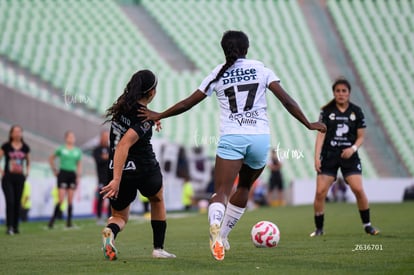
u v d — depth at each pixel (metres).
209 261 22.23
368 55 107.12
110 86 87.75
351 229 36.78
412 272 19.02
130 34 98.81
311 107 96.00
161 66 94.62
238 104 21.48
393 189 82.25
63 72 88.69
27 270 20.97
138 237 35.53
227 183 21.41
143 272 19.61
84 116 77.19
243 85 21.55
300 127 92.06
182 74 94.69
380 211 54.41
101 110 83.12
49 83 84.00
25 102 76.12
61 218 61.06
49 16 98.00
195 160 79.62
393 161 93.25
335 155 32.91
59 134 76.69
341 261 21.78
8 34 92.19
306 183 80.94
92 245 31.20
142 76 22.33
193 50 100.88
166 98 90.50
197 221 50.06
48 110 76.62
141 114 21.98
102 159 51.91
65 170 48.59
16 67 84.62
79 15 100.12
